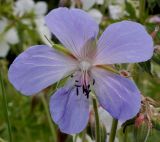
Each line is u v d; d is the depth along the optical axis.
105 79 0.11
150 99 0.11
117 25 0.10
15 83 0.10
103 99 0.10
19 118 0.24
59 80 0.11
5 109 0.13
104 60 0.11
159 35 0.12
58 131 0.16
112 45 0.10
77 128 0.11
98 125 0.11
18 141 0.23
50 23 0.10
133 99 0.10
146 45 0.10
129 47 0.10
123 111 0.10
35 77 0.10
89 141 0.15
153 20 0.16
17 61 0.10
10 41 0.25
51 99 0.11
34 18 0.25
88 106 0.11
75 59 0.11
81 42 0.10
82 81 0.11
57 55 0.11
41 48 0.10
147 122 0.11
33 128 0.23
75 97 0.11
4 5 0.25
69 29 0.10
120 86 0.10
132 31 0.10
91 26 0.10
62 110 0.11
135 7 0.17
